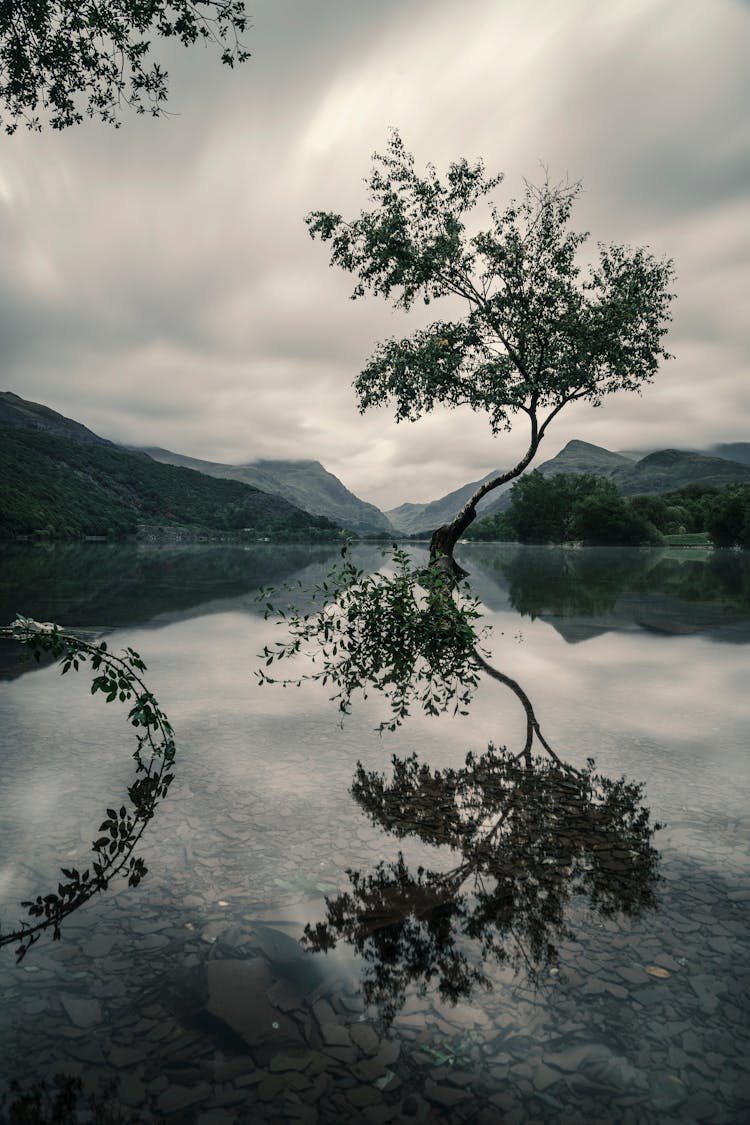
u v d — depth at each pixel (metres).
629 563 38.94
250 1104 1.75
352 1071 1.87
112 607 13.88
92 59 8.70
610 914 2.69
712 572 29.22
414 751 4.88
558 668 8.11
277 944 2.46
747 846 3.33
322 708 6.14
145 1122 1.68
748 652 9.25
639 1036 2.01
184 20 8.44
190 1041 1.98
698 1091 1.81
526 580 24.03
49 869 3.03
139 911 2.68
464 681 6.77
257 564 37.84
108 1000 2.15
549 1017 2.09
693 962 2.37
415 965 2.36
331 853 3.22
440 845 3.33
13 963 2.33
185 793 3.99
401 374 20.25
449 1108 1.74
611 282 18.66
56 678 7.24
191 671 7.75
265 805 3.82
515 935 2.54
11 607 13.16
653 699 6.54
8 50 8.45
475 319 19.64
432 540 21.06
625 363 19.11
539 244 18.83
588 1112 1.73
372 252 19.59
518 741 5.16
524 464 20.33
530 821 3.63
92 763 4.53
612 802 3.91
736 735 5.33
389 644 7.09
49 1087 1.81
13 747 4.87
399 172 18.92
